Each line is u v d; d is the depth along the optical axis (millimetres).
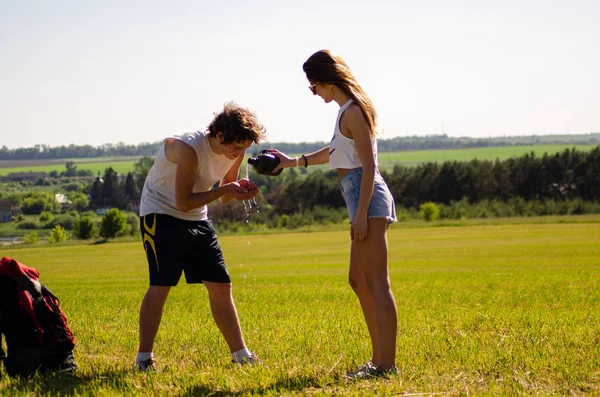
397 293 12641
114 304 11094
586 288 13234
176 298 12172
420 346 5559
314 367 4828
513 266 24547
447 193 92188
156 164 5062
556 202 77625
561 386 4188
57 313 4871
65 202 114250
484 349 5352
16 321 4723
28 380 4449
